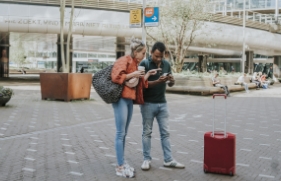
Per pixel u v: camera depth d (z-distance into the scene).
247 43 34.81
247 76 27.19
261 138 7.16
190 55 48.22
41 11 25.05
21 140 6.62
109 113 10.66
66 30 25.55
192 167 4.95
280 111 11.91
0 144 6.27
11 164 5.01
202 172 4.70
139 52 4.46
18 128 7.83
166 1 21.59
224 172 4.53
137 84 4.53
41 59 82.88
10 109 10.93
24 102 13.03
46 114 10.09
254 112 11.59
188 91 19.45
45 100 13.91
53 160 5.26
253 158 5.48
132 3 27.16
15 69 60.25
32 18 24.81
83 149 5.98
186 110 11.95
